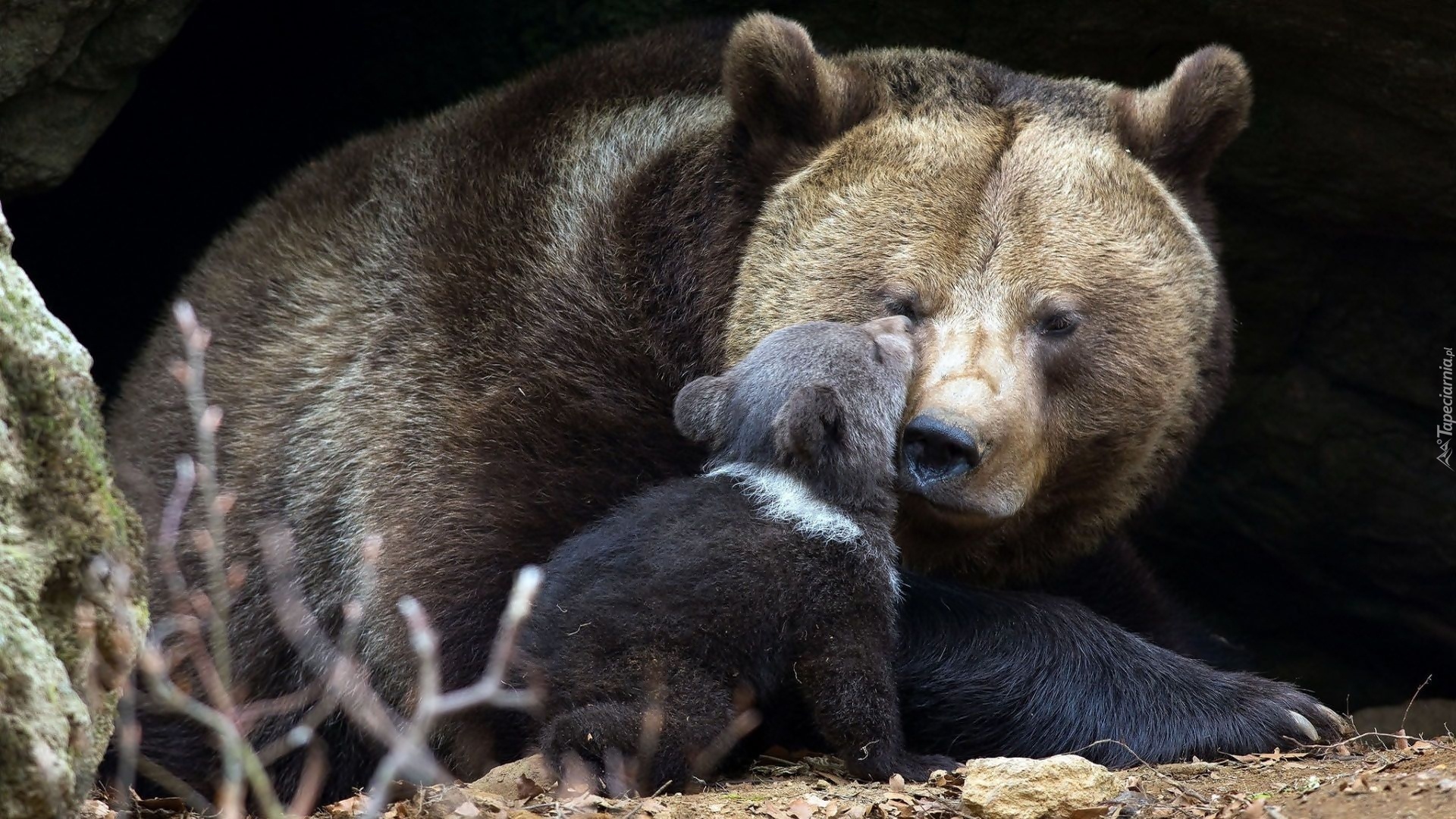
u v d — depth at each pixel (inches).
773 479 380.5
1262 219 623.5
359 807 361.4
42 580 271.3
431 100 668.7
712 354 446.3
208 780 462.9
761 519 371.6
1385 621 715.4
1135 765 411.2
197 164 693.3
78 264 701.3
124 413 519.5
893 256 416.2
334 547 449.7
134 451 497.7
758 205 449.1
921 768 368.8
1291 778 365.7
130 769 289.4
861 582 369.7
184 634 458.3
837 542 369.7
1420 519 668.1
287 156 699.4
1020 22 581.9
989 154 427.8
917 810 332.8
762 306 434.6
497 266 462.3
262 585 459.5
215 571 275.1
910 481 386.6
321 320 483.2
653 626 358.3
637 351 449.4
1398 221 597.0
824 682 363.6
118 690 289.4
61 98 500.4
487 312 456.1
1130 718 419.8
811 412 374.0
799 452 377.7
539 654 368.2
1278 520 697.6
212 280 522.9
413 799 350.6
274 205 535.2
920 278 410.9
